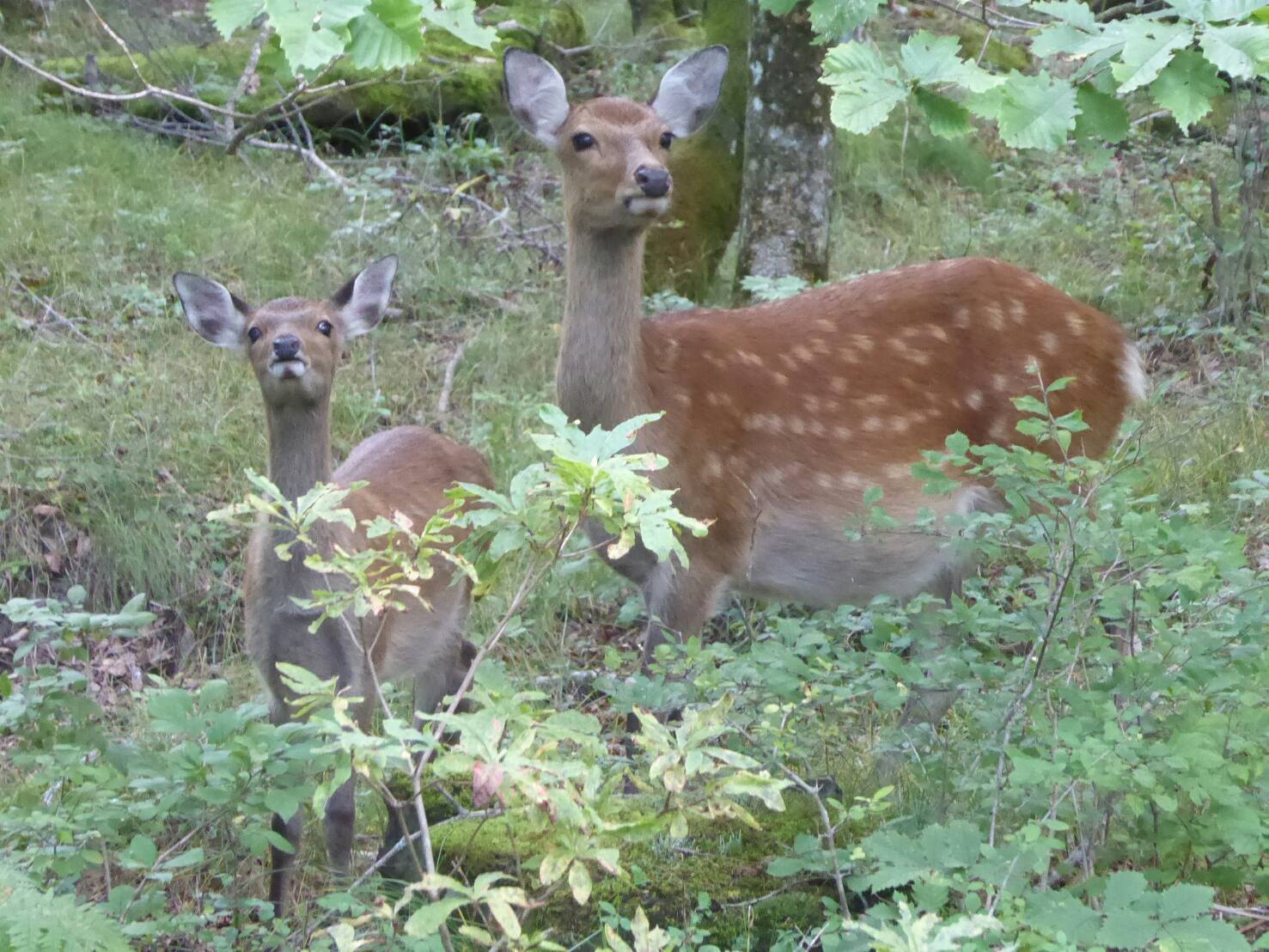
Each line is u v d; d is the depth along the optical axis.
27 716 5.53
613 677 5.70
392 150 14.77
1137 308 11.71
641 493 3.77
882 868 4.34
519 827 4.07
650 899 5.25
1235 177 13.47
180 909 5.41
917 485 7.13
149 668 8.30
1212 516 8.36
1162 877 4.58
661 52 16.78
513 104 6.87
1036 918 3.93
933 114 3.99
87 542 8.68
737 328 7.21
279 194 12.80
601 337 6.75
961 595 7.29
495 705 3.65
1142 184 14.09
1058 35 3.83
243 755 4.77
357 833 6.55
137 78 14.58
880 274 7.65
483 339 10.81
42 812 5.15
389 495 6.82
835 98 3.84
